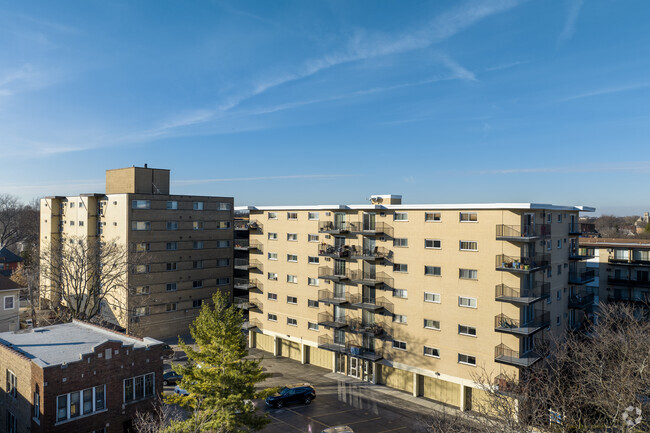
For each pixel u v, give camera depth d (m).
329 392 39.69
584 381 28.78
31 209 122.56
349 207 43.16
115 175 59.91
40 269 52.41
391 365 40.34
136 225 54.28
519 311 33.56
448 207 37.03
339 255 43.53
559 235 41.50
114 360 26.59
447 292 37.12
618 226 137.25
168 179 60.62
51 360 25.94
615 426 20.67
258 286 53.25
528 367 32.06
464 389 35.88
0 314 46.69
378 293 41.59
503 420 20.34
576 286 45.75
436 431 24.17
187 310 58.69
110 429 26.19
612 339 29.64
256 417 26.80
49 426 23.80
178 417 27.11
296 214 49.34
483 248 35.31
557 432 21.45
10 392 27.36
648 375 24.56
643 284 53.81
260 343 53.28
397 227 40.62
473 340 35.53
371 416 34.69
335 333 45.03
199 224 60.28
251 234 54.31
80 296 49.59
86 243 53.31
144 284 54.50
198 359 27.73
